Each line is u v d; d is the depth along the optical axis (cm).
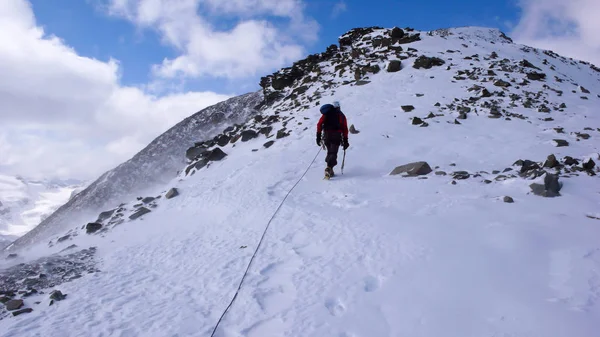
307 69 2394
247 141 1611
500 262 455
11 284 635
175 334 423
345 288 457
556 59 2427
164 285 565
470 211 628
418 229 585
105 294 553
